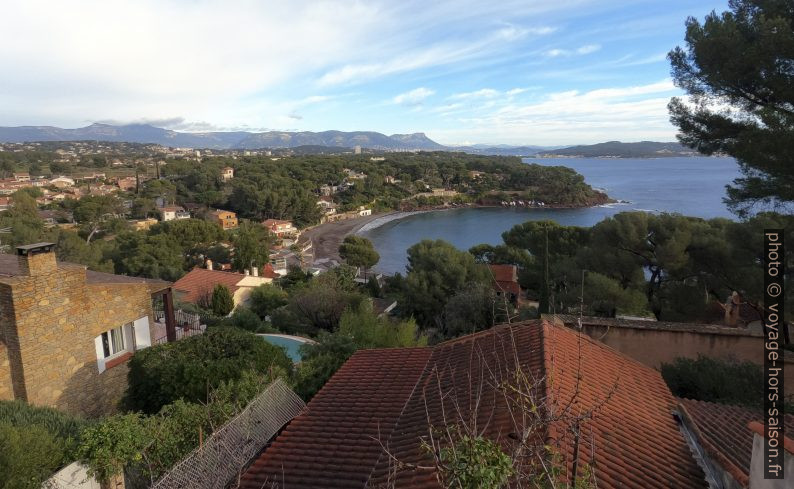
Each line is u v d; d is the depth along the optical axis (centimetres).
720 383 1064
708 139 1290
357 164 16300
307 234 10100
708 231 2248
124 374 1395
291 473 719
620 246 2484
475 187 14588
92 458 751
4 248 3784
